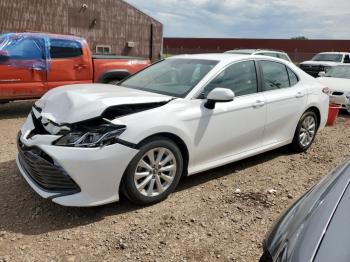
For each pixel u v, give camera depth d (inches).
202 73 190.4
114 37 1005.2
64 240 136.9
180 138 166.9
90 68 365.4
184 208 164.4
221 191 184.2
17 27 821.2
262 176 207.6
